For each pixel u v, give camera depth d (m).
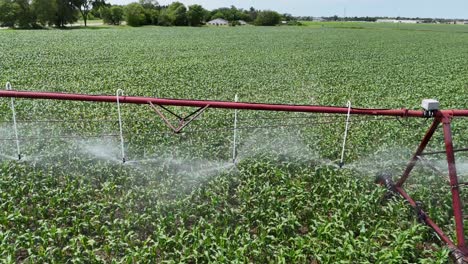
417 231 6.85
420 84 22.16
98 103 14.28
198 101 7.23
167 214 7.27
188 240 6.55
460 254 6.01
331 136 11.51
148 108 13.91
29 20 82.75
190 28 86.00
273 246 6.43
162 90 17.78
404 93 18.86
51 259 6.03
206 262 6.20
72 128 11.47
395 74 26.05
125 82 19.86
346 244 6.23
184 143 10.48
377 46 48.94
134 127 11.64
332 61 32.66
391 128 12.19
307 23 132.75
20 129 11.15
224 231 6.79
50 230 6.50
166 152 9.88
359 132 11.84
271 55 35.69
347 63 31.53
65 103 14.04
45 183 8.12
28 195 7.82
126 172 8.70
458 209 6.13
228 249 6.21
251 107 7.20
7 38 47.97
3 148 9.72
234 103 7.21
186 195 7.85
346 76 24.41
